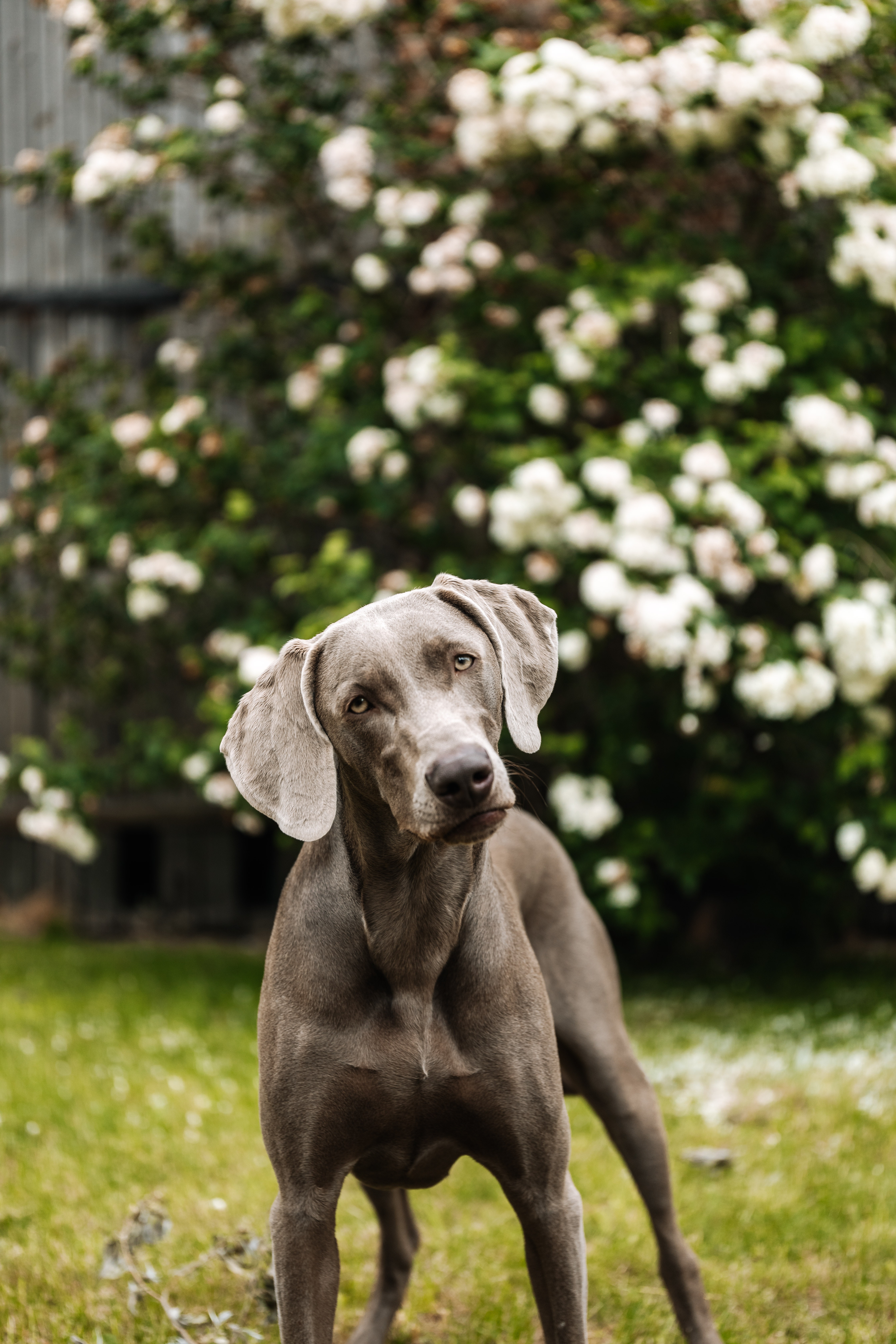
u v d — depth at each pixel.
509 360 5.66
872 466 4.80
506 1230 3.26
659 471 4.82
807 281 5.47
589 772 5.46
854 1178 3.43
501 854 2.73
